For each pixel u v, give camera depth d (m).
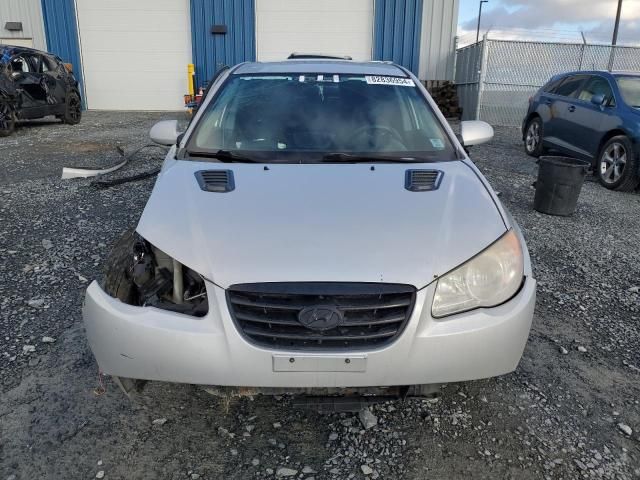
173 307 2.19
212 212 2.40
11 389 2.71
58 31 17.02
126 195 6.30
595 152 8.09
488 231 2.36
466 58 16.16
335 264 2.11
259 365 2.06
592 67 15.30
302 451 2.37
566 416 2.64
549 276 4.39
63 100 12.83
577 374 3.00
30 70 11.93
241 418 2.56
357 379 2.08
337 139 3.22
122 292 2.32
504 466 2.30
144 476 2.21
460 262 2.19
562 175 6.01
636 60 15.17
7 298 3.68
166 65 17.20
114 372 2.21
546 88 9.74
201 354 2.07
